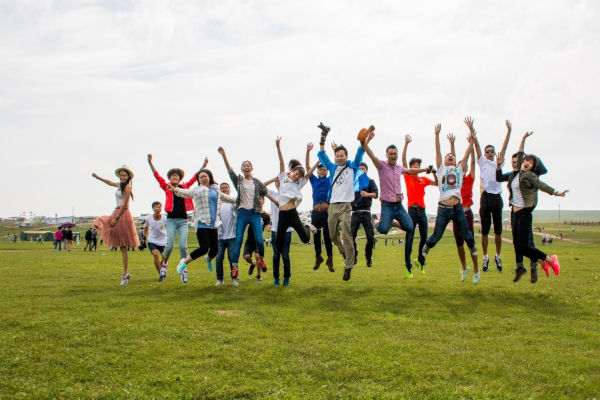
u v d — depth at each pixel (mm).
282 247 10148
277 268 10195
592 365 5055
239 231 10172
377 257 23031
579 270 13383
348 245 9414
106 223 10211
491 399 4219
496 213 10453
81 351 5270
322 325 6578
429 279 11453
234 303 8039
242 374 4742
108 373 4707
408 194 10703
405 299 8492
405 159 10750
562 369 4953
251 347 5512
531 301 8344
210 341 5719
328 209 9750
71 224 36219
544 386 4523
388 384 4559
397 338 6004
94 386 4402
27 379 4516
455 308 7816
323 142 9695
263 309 7578
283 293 9102
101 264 16750
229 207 10883
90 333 5898
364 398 4234
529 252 8750
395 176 9852
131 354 5227
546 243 44719
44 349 5297
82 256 23203
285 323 6676
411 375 4762
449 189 9352
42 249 36812
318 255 11062
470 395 4297
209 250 11469
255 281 11289
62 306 7441
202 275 12742
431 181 10820
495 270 14078
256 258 11773
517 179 8828
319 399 4203
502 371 4898
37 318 6559
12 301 7840
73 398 4141
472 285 10070
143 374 4684
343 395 4297
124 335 5871
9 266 15375
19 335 5758
